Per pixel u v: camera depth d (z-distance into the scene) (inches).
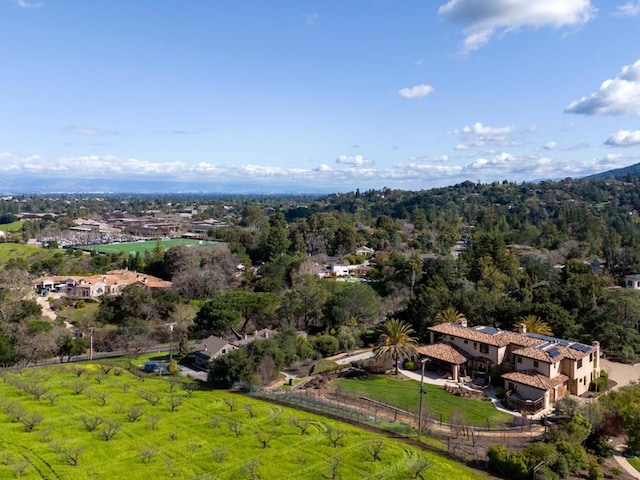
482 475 1578.5
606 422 1854.1
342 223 7475.4
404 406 2215.8
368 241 7386.8
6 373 2623.0
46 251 6983.3
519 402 2180.1
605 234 6461.6
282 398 2321.6
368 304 3595.0
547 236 6820.9
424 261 4702.3
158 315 4045.3
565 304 3319.4
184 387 2495.1
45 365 2974.9
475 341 2655.0
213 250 5723.4
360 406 2223.2
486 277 4165.8
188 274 4761.3
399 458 1681.8
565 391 2357.3
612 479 1579.7
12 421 1971.0
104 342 3467.0
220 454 1660.9
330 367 2755.9
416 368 2770.7
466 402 2277.3
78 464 1621.6
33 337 3085.6
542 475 1513.3
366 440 1829.5
